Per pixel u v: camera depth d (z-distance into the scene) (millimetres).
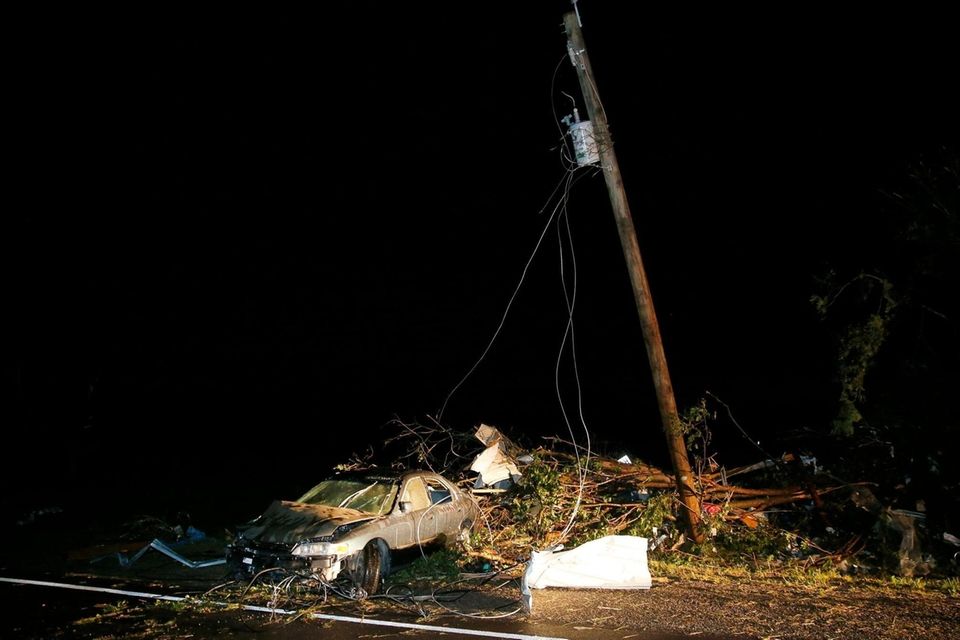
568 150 10164
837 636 6527
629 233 9953
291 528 8961
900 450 10375
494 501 11875
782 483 11570
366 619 7457
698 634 6672
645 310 10109
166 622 7418
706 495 10984
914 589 8406
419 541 9742
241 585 8820
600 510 11211
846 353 10633
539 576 8391
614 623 7051
